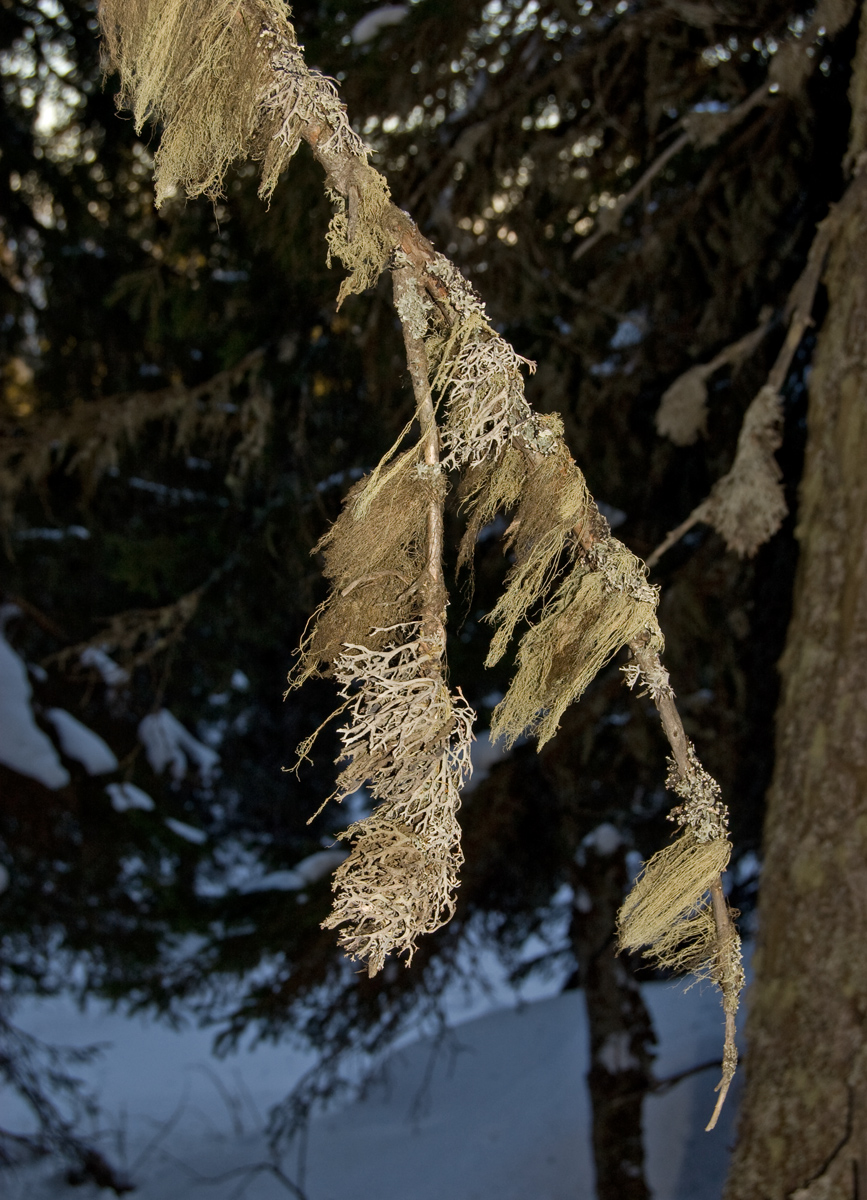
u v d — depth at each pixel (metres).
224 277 4.89
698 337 3.97
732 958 0.84
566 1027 7.59
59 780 6.30
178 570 5.50
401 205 3.83
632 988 4.68
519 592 0.82
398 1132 7.09
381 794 0.73
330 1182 6.67
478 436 0.78
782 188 3.88
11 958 6.95
